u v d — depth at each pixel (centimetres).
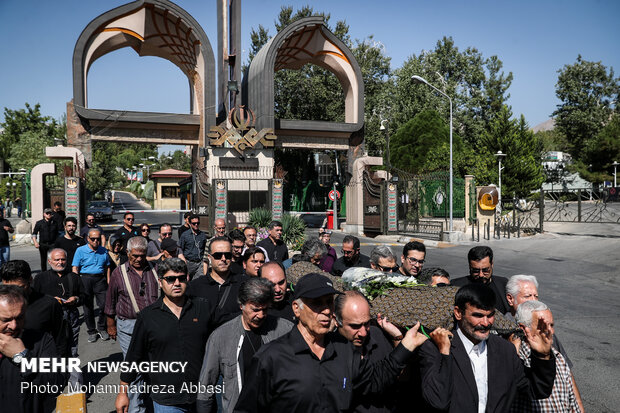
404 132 3588
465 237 2189
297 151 4284
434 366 274
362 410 278
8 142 5934
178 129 2583
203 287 479
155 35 2480
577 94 6175
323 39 2638
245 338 348
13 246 2016
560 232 2330
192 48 2522
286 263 688
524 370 288
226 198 1962
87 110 2303
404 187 2508
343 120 4009
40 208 2169
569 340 742
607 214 3177
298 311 259
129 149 10825
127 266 527
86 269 750
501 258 1628
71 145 2325
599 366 623
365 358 280
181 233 970
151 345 373
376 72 4362
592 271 1373
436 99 4266
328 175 3344
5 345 280
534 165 3188
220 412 393
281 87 4019
